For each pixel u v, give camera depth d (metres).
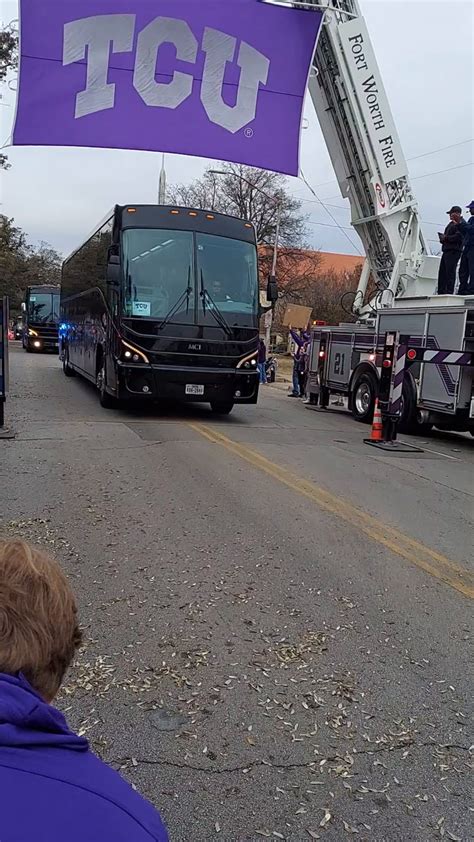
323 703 3.27
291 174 8.50
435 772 2.81
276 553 5.32
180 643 3.78
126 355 11.55
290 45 8.30
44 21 7.56
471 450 11.53
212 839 2.37
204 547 5.36
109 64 7.80
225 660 3.62
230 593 4.49
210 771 2.73
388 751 2.93
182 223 12.04
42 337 36.06
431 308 12.05
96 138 7.88
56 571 1.34
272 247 44.06
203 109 8.15
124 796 1.08
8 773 1.01
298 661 3.65
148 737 2.93
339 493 7.43
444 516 6.75
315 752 2.89
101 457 8.60
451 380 11.58
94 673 3.41
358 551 5.49
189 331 11.79
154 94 7.97
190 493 7.02
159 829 1.07
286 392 22.20
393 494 7.57
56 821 0.98
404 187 13.56
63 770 1.06
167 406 14.71
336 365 15.70
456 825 2.51
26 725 1.09
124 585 4.52
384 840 2.42
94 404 14.15
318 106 13.55
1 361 10.13
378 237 14.13
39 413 12.28
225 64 8.14
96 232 15.24
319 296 47.59
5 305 9.98
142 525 5.85
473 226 12.52
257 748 2.90
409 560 5.34
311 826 2.46
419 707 3.28
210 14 7.97
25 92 7.66
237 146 8.34
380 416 11.41
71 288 20.11
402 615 4.30
